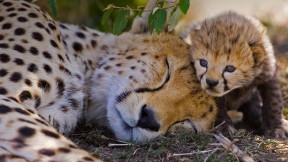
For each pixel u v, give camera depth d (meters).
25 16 8.02
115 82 8.20
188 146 7.68
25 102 7.18
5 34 7.76
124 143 7.83
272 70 9.41
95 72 8.49
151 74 8.12
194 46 8.75
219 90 8.33
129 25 11.49
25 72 7.35
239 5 15.75
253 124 9.89
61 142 6.31
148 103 7.79
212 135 8.12
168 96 7.98
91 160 6.16
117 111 7.95
